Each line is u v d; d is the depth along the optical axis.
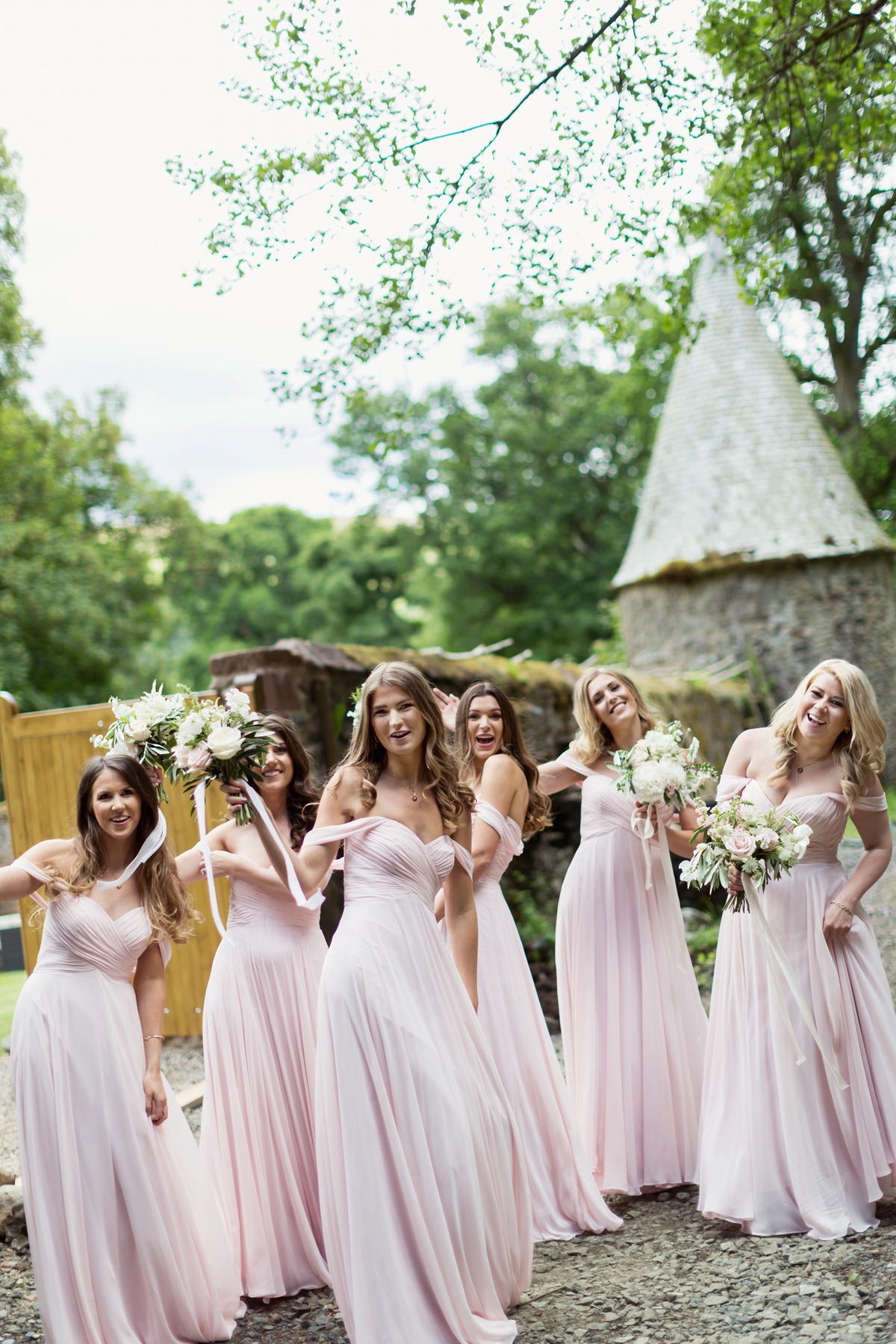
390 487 33.03
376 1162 3.00
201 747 3.34
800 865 4.07
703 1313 3.17
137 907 3.50
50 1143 3.20
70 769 7.12
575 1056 4.62
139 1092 3.34
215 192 6.23
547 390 33.16
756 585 18.69
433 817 3.40
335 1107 3.10
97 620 25.67
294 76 6.11
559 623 31.92
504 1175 3.24
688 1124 4.45
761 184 7.96
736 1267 3.48
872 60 6.92
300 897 3.29
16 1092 3.25
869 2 6.56
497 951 4.18
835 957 4.00
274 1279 3.65
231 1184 3.74
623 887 4.58
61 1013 3.29
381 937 3.19
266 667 6.78
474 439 32.94
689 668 19.05
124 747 3.57
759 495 19.02
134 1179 3.23
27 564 24.66
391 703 3.34
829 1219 3.67
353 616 38.84
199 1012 6.92
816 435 19.61
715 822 3.93
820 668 4.10
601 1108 4.46
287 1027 3.83
